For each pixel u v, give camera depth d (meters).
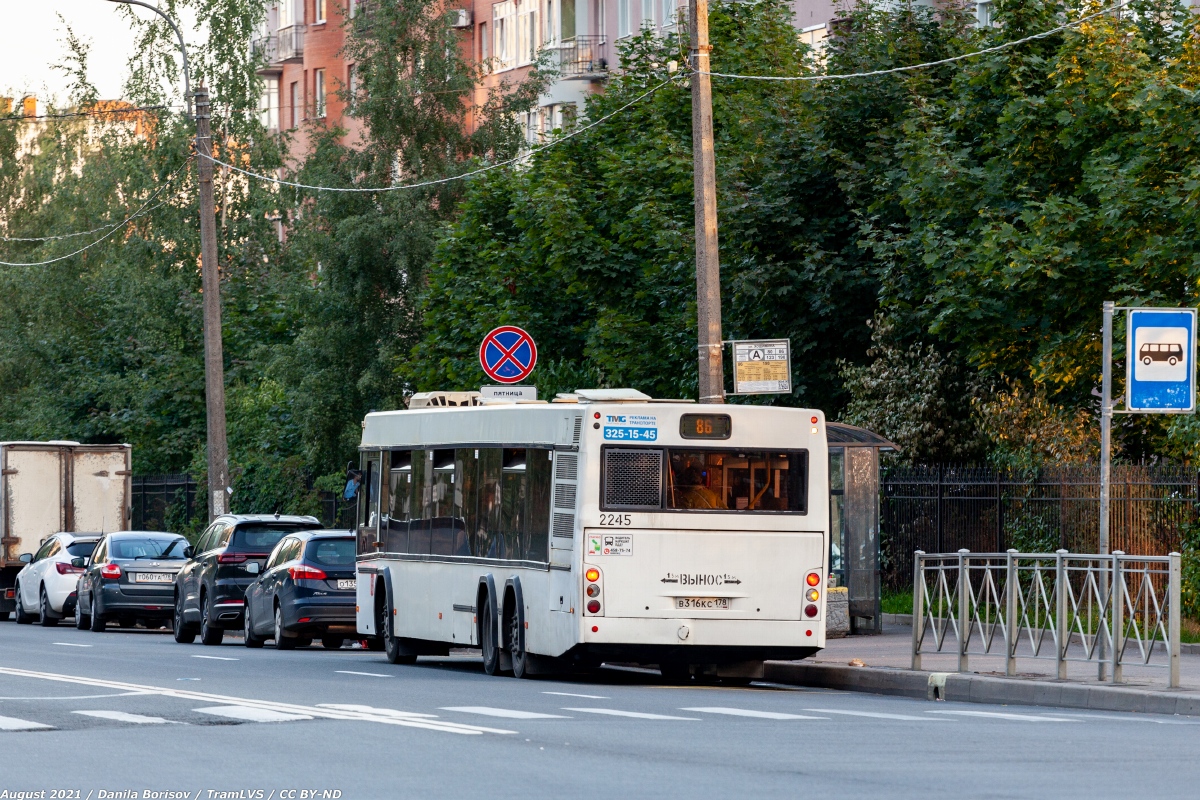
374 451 40.66
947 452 48.66
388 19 74.69
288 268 93.06
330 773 16.86
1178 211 39.31
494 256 61.12
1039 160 45.41
